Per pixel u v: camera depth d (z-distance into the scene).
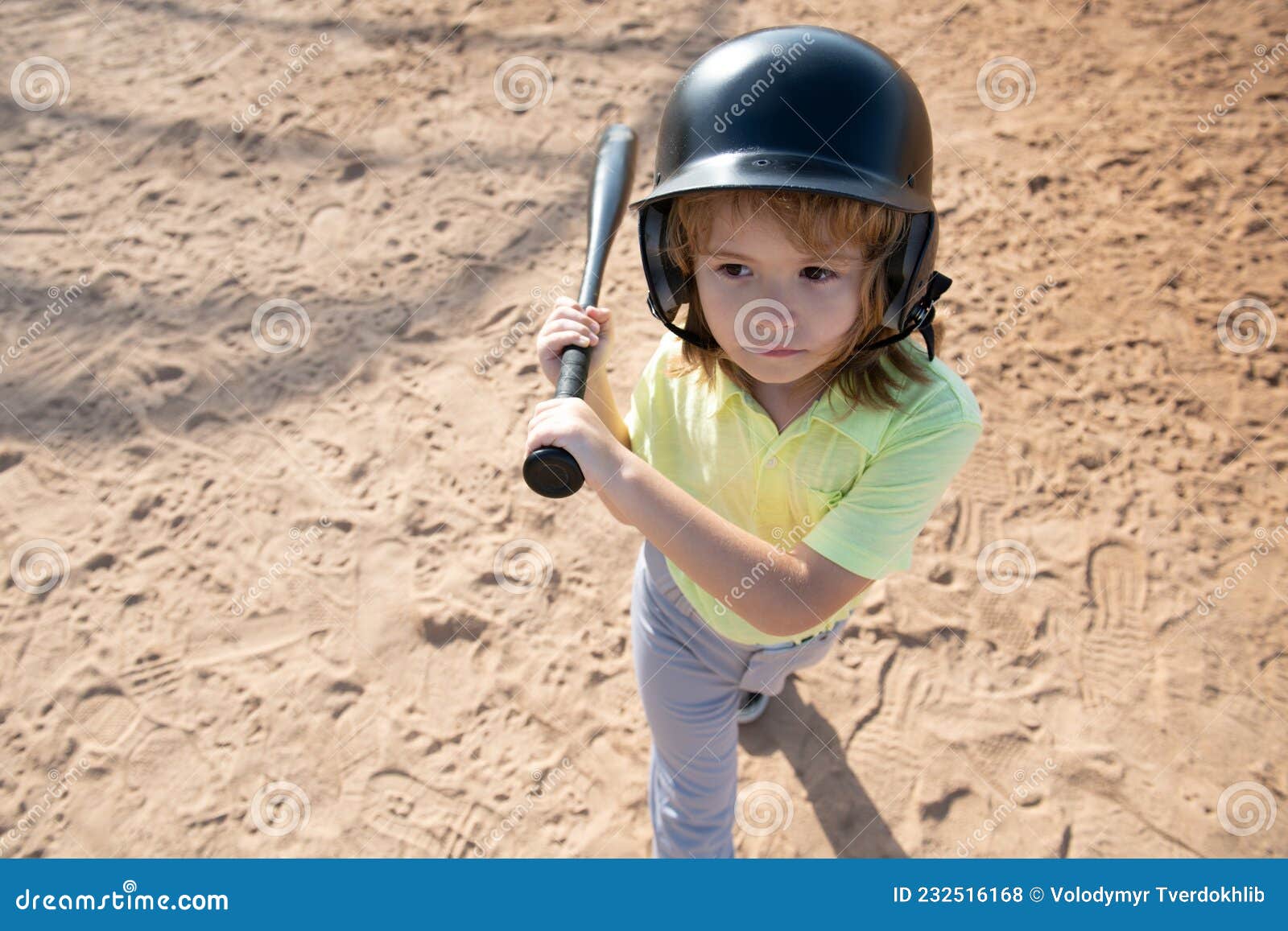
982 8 3.32
